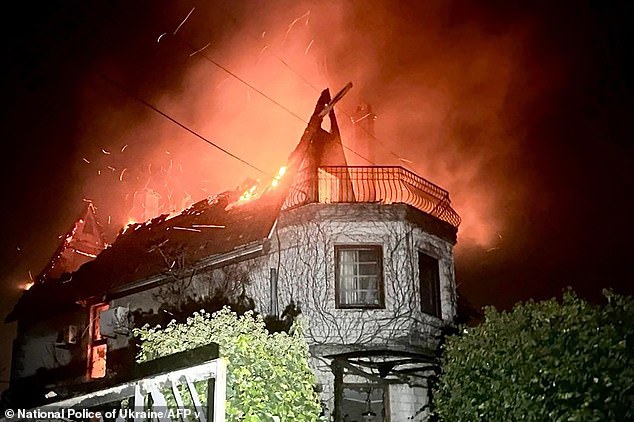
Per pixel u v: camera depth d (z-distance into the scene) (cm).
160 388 933
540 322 916
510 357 905
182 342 1055
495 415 905
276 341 1109
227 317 1119
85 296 2083
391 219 1692
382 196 1784
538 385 845
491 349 953
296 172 1830
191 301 1833
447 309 1748
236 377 941
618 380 770
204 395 949
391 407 1588
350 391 1602
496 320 1000
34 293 2350
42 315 2228
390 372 1578
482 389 945
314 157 1867
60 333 2173
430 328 1677
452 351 1088
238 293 1753
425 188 1855
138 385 934
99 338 2070
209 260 1797
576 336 845
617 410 757
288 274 1691
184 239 1973
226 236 1834
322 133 1977
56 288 2277
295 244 1705
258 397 945
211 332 1080
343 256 1681
